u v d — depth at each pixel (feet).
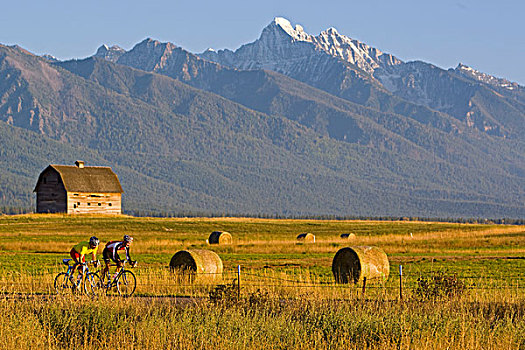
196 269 209.15
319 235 607.37
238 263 297.53
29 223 645.10
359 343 126.62
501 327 133.59
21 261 305.32
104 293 157.69
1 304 140.46
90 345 122.62
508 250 412.57
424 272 273.95
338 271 230.68
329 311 140.56
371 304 148.66
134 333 127.24
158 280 194.59
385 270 227.61
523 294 180.14
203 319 134.00
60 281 177.99
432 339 126.93
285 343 123.75
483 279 248.73
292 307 147.33
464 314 139.33
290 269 272.10
